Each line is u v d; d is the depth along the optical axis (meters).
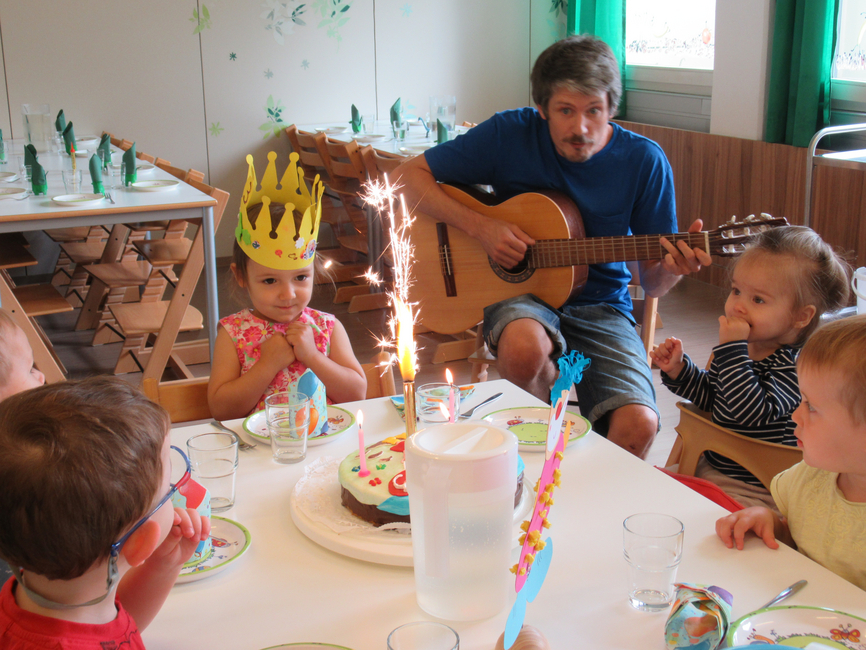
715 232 1.97
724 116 4.38
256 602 0.84
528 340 2.04
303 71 5.32
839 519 1.02
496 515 0.78
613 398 1.91
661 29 5.07
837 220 3.68
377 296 4.16
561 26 5.96
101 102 4.90
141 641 0.73
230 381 1.58
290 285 1.61
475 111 5.89
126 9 4.82
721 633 0.74
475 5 5.67
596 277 2.28
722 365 1.48
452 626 0.79
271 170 1.63
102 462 0.63
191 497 0.90
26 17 4.63
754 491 1.43
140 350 3.39
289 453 1.19
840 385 0.92
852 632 0.76
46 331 3.93
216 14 5.02
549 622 0.80
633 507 1.02
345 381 1.60
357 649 0.76
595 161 2.21
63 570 0.64
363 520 0.97
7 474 0.61
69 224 2.74
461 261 2.40
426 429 0.81
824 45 3.69
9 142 4.59
